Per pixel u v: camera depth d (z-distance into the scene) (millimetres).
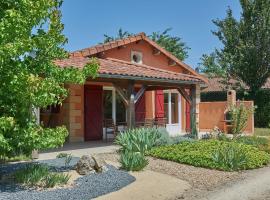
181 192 8781
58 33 9242
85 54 17359
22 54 8109
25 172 9023
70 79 9273
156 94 23047
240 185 9602
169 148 13828
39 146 8320
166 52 21797
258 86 28562
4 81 8016
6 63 7914
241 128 17734
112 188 8695
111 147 15688
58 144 8656
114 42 18859
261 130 25375
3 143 7605
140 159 10852
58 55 9438
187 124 24953
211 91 32719
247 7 28031
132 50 20328
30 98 7938
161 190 8836
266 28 27438
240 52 27984
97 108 19141
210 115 24109
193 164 11930
